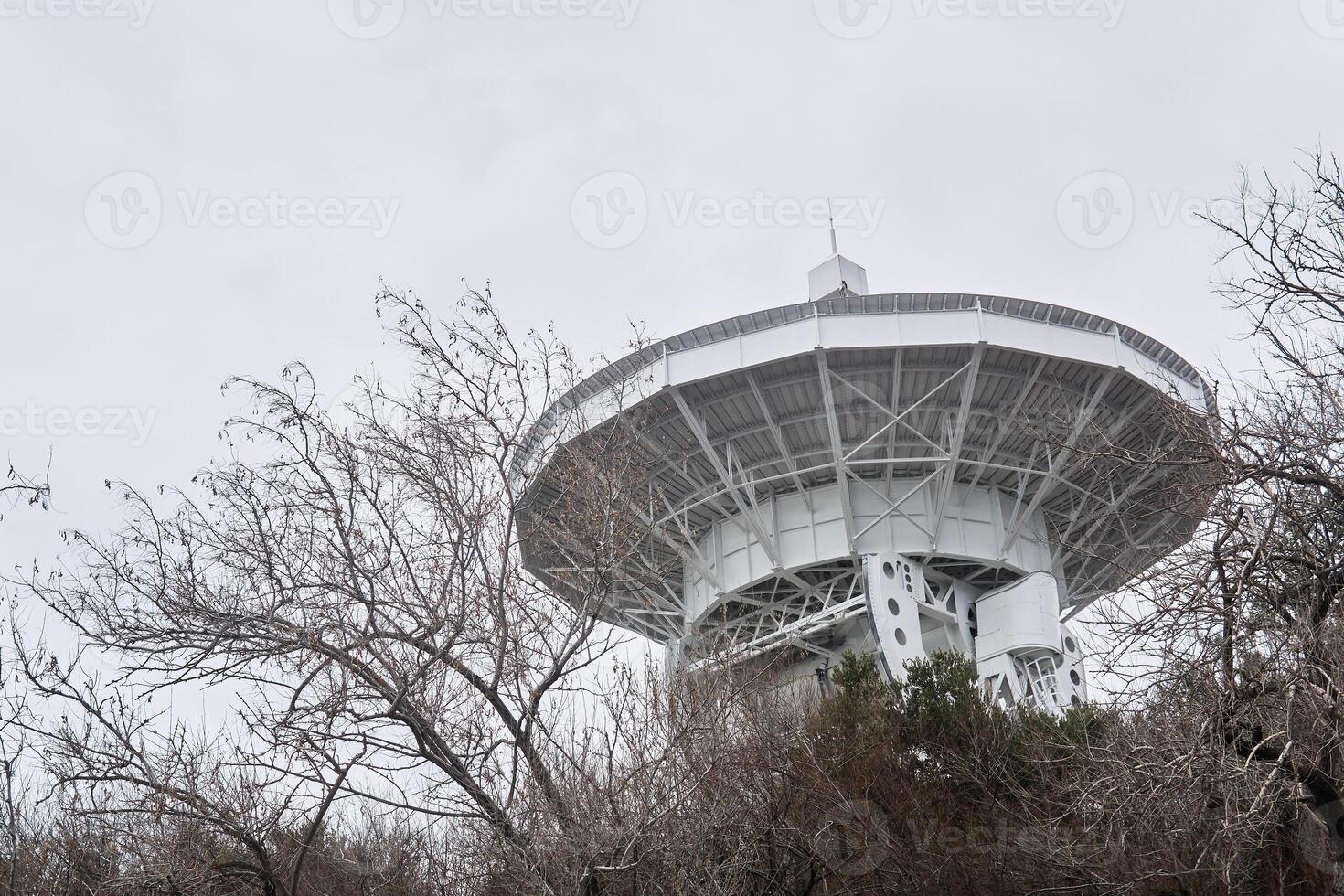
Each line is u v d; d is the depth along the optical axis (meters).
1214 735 13.52
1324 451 14.76
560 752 16.64
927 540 36.03
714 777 18.19
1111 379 32.78
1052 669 35.62
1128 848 19.70
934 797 24.41
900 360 33.09
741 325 33.50
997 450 35.88
